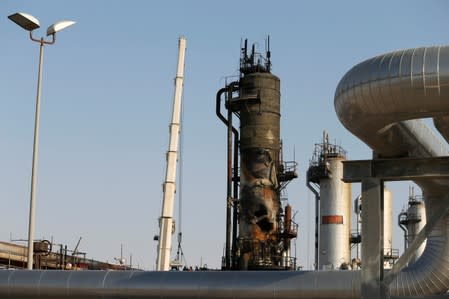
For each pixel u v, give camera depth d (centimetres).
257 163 5388
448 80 1964
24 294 3072
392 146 2323
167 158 5578
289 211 5503
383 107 2062
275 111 5512
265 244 5300
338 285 2694
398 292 2639
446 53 1984
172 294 2883
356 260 6444
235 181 5556
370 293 2188
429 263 2630
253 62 5616
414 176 2189
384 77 2014
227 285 2817
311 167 6812
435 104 2025
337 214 6631
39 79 3369
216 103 5631
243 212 5366
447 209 2166
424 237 2172
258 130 5428
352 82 2084
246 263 5266
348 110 2128
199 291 2845
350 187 6769
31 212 3275
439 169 2172
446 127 2172
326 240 6631
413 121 2281
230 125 5597
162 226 5462
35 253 5128
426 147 2384
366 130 2191
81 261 5772
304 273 2762
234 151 5616
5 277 3103
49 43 3412
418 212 8431
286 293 2742
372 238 2203
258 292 2770
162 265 5400
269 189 5366
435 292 2634
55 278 3050
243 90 5516
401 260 2177
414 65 1988
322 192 6731
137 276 2964
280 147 5550
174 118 5656
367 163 2234
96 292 2981
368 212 2219
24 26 3347
